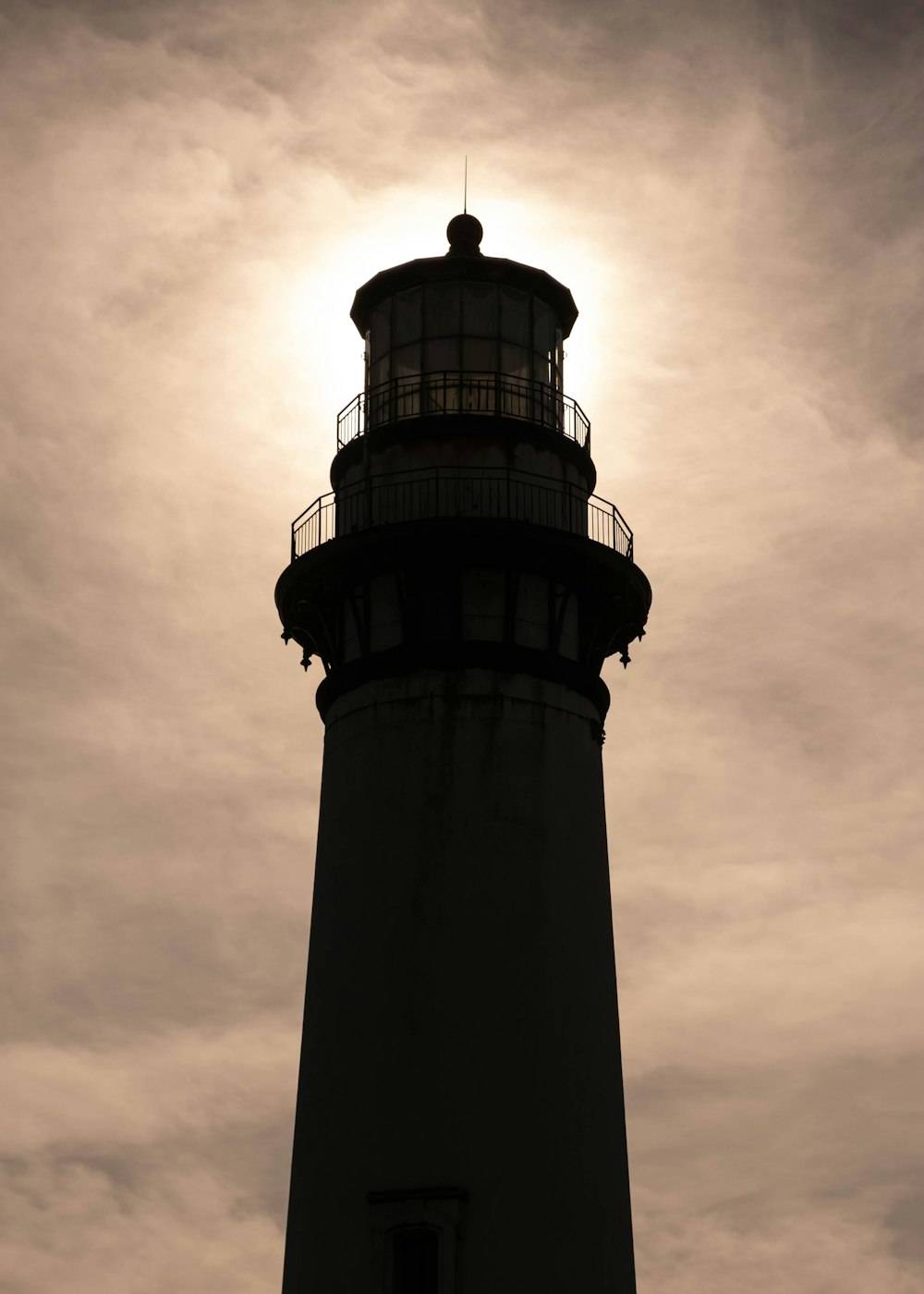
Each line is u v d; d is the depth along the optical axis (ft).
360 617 128.67
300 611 132.77
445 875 120.57
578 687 128.26
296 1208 117.80
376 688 126.00
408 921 119.75
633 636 134.41
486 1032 116.67
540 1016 117.80
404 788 123.03
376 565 127.54
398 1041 116.98
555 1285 111.65
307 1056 121.39
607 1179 116.98
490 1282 110.73
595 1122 117.70
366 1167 114.62
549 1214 113.09
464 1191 112.27
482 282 136.36
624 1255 116.57
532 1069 116.16
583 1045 118.93
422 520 126.00
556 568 127.85
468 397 133.08
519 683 125.39
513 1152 113.80
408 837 121.90
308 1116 119.24
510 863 121.08
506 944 119.03
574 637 129.80
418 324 135.95
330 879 124.36
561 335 141.18
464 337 134.92
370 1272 111.65
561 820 123.85
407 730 124.26
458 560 126.41
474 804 122.31
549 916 120.67
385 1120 115.24
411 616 126.31
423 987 117.91
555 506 130.93
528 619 127.34
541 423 134.31
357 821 123.85
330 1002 120.57
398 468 130.93
